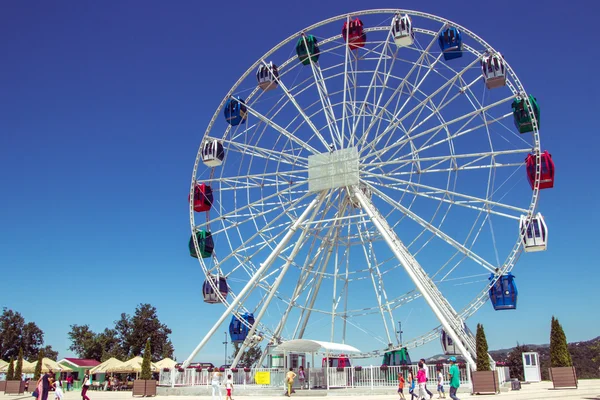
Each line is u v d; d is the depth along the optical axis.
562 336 35.38
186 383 41.47
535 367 50.44
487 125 38.56
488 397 29.25
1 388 56.41
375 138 42.09
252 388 37.22
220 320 42.56
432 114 40.03
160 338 96.50
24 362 65.94
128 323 98.25
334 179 42.53
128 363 59.44
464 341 37.66
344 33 44.66
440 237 39.78
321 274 45.25
